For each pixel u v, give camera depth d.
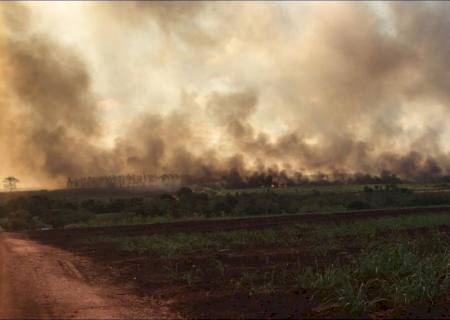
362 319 10.14
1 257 22.66
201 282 14.88
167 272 17.00
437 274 14.34
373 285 13.25
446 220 35.06
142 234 32.47
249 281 14.53
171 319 10.65
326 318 10.19
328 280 13.17
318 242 24.58
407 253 16.02
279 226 34.66
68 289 14.35
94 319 10.68
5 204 69.44
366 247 21.31
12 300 12.59
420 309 11.10
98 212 69.88
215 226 36.53
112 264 19.80
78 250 25.73
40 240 33.16
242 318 10.33
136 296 13.32
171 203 67.56
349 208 69.31
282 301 11.71
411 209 52.25
